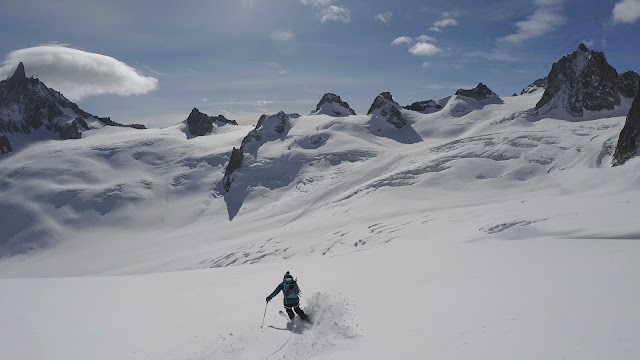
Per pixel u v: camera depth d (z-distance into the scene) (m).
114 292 15.52
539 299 8.30
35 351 9.29
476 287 10.17
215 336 9.57
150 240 103.56
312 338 8.72
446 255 17.25
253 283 16.45
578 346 5.88
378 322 8.89
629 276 9.07
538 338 6.41
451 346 6.80
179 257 79.06
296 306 9.96
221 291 15.03
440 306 9.08
